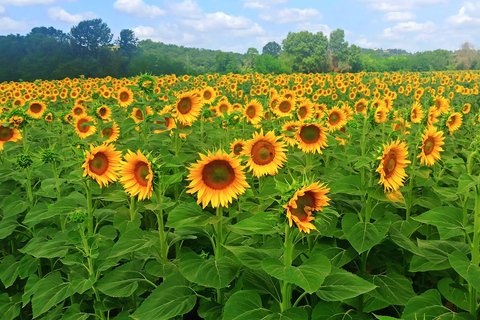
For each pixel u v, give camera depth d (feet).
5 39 302.25
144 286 13.84
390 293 12.76
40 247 14.88
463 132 40.57
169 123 26.96
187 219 12.20
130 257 15.40
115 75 276.41
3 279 16.67
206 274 11.71
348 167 22.17
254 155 19.70
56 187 16.96
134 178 13.70
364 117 21.53
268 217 10.97
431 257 12.83
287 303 11.49
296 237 12.09
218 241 13.38
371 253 14.71
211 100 39.63
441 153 25.62
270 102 38.34
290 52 572.51
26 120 25.44
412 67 509.35
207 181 12.76
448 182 22.74
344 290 10.70
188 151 27.76
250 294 11.29
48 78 258.37
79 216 13.21
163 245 14.20
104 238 15.25
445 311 11.79
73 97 74.38
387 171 13.15
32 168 18.42
